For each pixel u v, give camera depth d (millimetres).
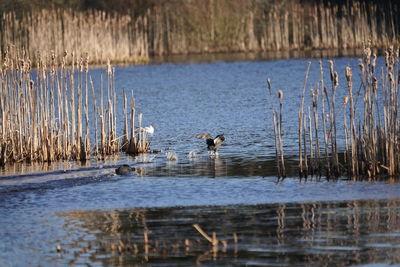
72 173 45125
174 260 28641
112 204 37594
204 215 34875
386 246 29500
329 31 141000
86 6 144875
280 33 143000
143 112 73938
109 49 121062
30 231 33031
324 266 27500
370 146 41562
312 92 42688
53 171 45906
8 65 52406
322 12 137125
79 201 38312
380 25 135750
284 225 32812
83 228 33312
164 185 41469
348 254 28703
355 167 42219
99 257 29234
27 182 42781
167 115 71312
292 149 51188
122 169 45000
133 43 136500
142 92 91125
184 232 32250
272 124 62875
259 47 145875
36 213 36156
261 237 31172
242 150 51906
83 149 50750
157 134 60594
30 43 106688
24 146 51594
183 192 39750
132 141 53125
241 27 148125
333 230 31797
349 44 133375
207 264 28062
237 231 32156
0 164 49062
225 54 142375
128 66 122375
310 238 30828
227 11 148000
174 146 55062
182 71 114812
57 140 51406
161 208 36500
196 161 48562
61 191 40656
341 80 91500
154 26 146500
